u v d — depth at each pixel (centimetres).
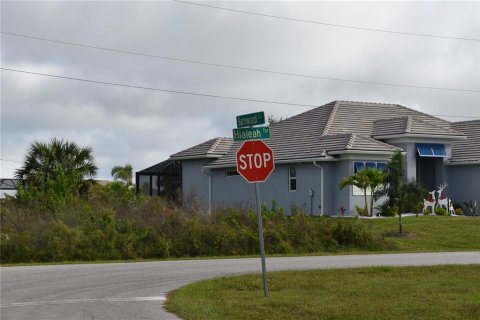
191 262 2292
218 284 1581
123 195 3164
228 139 4894
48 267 2120
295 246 2798
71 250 2452
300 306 1272
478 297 1375
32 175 3944
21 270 2005
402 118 4294
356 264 2097
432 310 1220
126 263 2288
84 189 3938
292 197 4134
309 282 1606
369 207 3834
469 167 4334
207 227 2711
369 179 3578
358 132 4328
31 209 2728
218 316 1184
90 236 2522
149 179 5062
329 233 2884
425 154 4159
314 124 4459
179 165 5053
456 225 3394
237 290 1506
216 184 4678
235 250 2677
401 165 3266
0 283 1675
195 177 4831
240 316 1184
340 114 4456
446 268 1872
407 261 2205
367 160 3919
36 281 1717
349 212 3828
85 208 2730
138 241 2591
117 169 5009
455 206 4338
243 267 2064
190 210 2927
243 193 4469
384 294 1419
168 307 1291
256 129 1366
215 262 2278
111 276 1831
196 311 1226
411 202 3209
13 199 2892
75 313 1230
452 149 4509
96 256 2475
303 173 4072
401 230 3183
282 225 2867
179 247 2627
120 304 1335
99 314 1220
